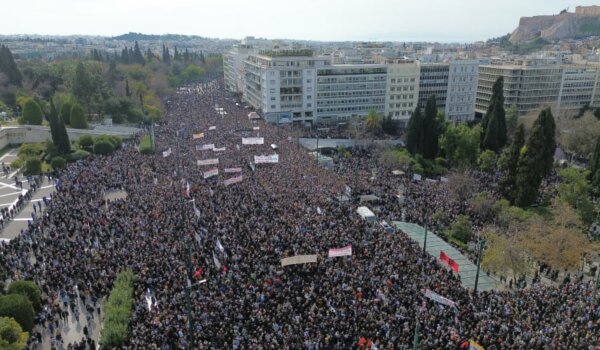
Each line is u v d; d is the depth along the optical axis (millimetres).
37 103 135625
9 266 53844
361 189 85938
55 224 64125
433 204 80188
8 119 147000
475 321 43031
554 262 59719
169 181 84938
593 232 74125
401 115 174750
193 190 78438
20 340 39594
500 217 74438
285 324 41281
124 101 156000
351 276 49844
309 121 170000
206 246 56812
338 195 81250
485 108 194875
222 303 44406
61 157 105500
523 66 182625
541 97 184000
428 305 45688
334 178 91875
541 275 61531
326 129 154625
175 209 69375
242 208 70125
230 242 57969
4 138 127250
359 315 42719
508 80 179625
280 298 46062
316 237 59625
